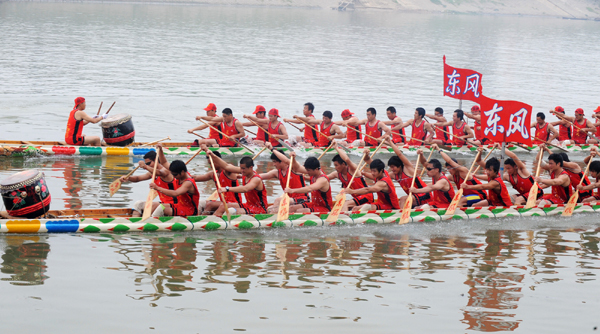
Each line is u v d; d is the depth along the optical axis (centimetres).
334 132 1673
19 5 7275
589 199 1204
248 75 3142
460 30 7950
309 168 1048
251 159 1002
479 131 1811
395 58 4309
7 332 620
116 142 1511
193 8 9162
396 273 820
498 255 910
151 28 5478
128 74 2922
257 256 869
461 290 768
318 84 2969
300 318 674
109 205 1070
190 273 792
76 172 1298
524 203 1181
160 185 1012
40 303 686
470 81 1758
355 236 988
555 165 1155
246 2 11344
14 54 3306
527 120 1153
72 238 901
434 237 996
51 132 1717
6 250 838
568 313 710
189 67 3300
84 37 4416
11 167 1313
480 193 1159
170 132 1822
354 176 1061
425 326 666
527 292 768
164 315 670
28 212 920
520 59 4709
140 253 856
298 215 1019
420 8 13475
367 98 2645
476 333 654
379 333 647
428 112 2408
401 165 1114
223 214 993
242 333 636
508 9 15150
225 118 1592
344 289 759
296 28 6606
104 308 680
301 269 823
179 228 965
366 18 9656
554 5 15975
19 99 2172
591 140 1883
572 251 939
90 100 2252
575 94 3044
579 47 6231
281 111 2261
